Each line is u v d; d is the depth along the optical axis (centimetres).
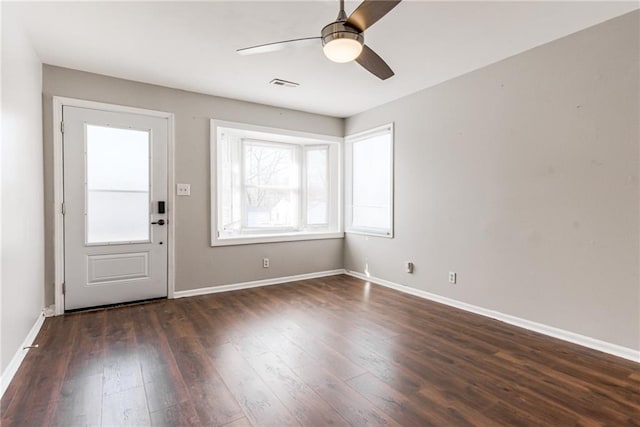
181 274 384
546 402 184
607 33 238
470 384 202
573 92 257
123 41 269
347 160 502
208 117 396
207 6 221
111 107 340
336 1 215
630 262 231
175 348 250
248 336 273
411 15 231
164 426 163
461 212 342
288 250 462
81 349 246
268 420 168
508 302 304
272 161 497
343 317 319
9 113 207
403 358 236
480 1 215
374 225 463
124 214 352
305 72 330
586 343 253
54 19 236
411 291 400
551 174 271
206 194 397
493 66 310
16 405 179
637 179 227
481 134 321
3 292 193
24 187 243
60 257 320
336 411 176
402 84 364
